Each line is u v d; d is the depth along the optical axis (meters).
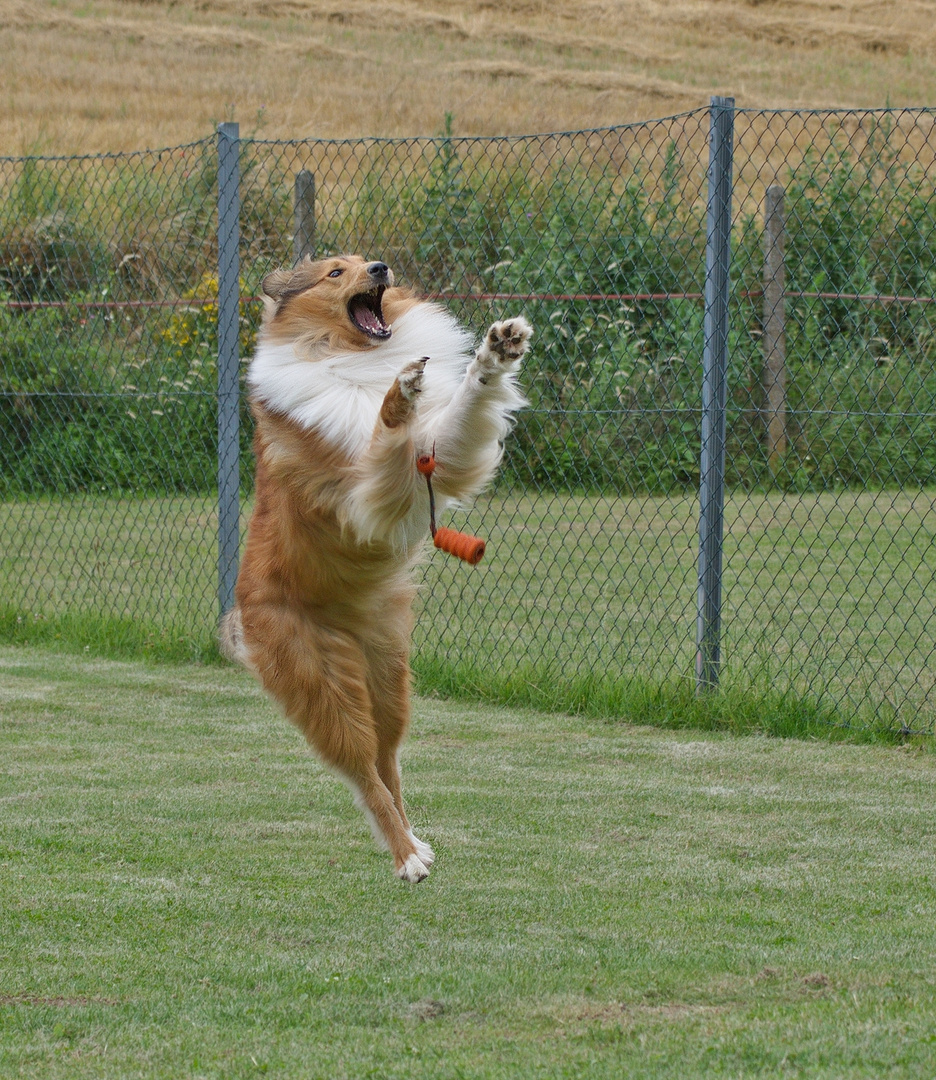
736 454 21.11
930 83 48.41
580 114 40.44
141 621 13.02
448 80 45.06
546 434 19.98
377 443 6.62
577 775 8.66
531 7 57.44
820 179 26.16
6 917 6.16
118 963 5.62
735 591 15.04
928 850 7.11
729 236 9.91
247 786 8.45
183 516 19.84
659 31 55.53
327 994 5.28
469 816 7.81
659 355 20.12
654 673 11.23
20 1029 4.95
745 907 6.29
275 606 7.31
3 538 18.27
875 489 21.27
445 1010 5.11
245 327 16.64
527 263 19.75
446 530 6.76
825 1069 4.44
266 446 7.39
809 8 59.31
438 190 19.20
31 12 49.78
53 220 21.70
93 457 20.52
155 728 9.92
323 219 17.41
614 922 6.11
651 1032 4.83
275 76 44.56
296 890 6.59
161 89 42.16
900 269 21.86
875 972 5.41
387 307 7.77
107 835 7.43
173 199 22.09
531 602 14.46
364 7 55.22
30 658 12.44
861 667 10.99
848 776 8.58
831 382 20.55
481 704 10.75
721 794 8.21
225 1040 4.85
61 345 21.17
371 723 7.25
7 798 8.12
